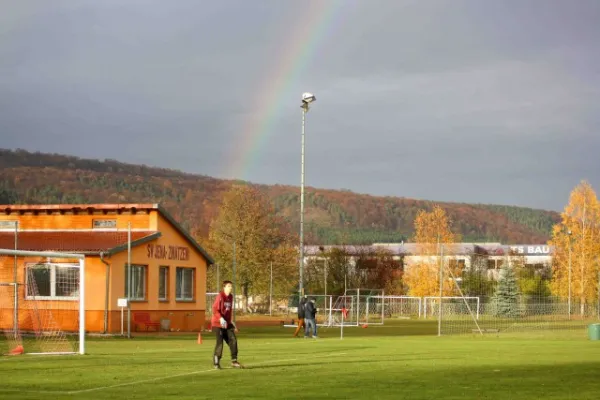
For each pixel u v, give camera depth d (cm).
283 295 9488
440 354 2973
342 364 2459
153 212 5272
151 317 5159
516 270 10412
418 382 1922
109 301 4781
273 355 2886
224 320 2255
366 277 10894
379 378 2012
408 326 6450
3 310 4688
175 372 2145
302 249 5497
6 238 5153
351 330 5694
